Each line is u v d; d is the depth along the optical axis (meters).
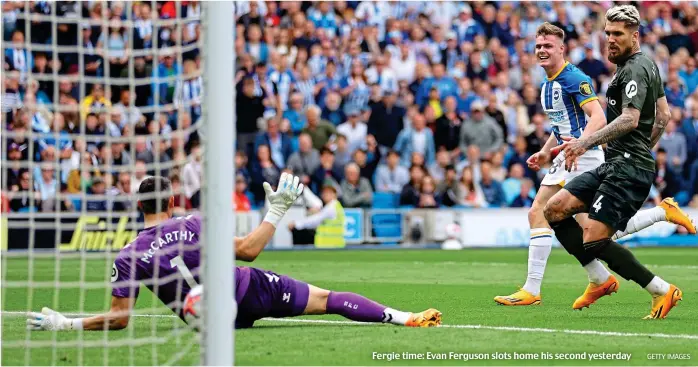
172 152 50.34
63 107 21.28
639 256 51.03
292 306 19.55
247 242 19.05
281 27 65.75
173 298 18.89
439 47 69.25
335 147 62.19
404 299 27.38
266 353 16.97
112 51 51.09
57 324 19.75
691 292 29.73
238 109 61.44
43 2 50.28
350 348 17.48
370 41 67.56
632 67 21.41
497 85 68.94
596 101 25.14
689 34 75.69
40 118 45.62
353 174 61.09
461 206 63.75
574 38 73.50
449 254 52.59
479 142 64.94
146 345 17.72
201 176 14.66
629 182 21.89
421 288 31.20
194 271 18.77
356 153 62.28
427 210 61.84
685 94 72.31
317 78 64.81
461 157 65.19
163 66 51.81
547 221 23.91
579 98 25.22
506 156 66.38
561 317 22.59
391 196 62.94
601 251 22.27
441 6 70.50
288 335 19.06
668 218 24.61
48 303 25.78
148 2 52.94
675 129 68.12
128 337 18.94
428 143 64.00
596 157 25.64
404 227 62.03
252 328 20.14
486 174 64.06
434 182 63.38
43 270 39.16
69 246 47.78
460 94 67.25
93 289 29.39
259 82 62.19
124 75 50.84
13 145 45.19
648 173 22.02
